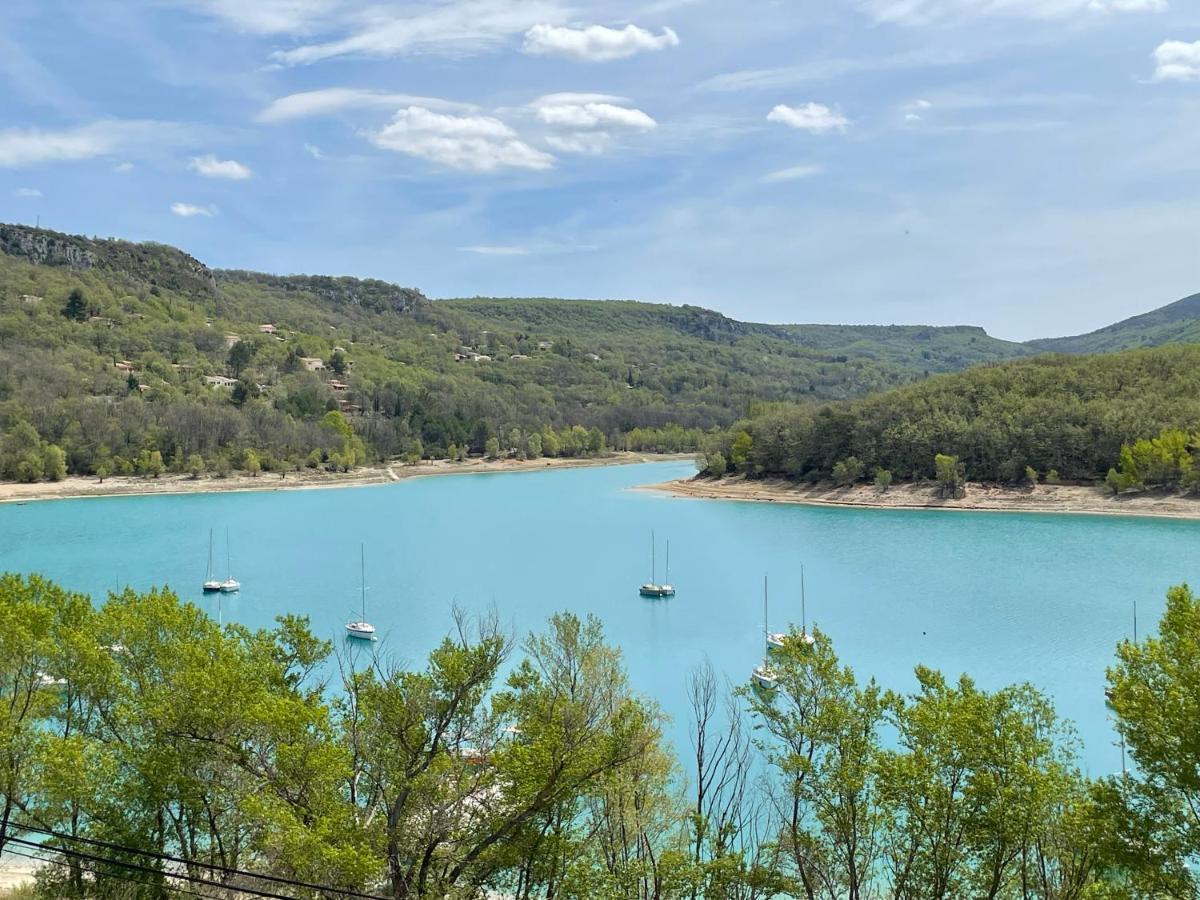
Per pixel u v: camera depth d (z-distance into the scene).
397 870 24.25
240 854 27.33
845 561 128.00
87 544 140.38
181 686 26.77
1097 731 63.78
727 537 151.00
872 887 33.50
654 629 93.62
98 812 26.69
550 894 27.25
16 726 27.50
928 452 191.62
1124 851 24.81
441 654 28.12
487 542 147.62
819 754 33.31
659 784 31.73
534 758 25.41
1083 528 151.38
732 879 29.77
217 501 196.25
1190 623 25.58
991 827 27.03
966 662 80.31
